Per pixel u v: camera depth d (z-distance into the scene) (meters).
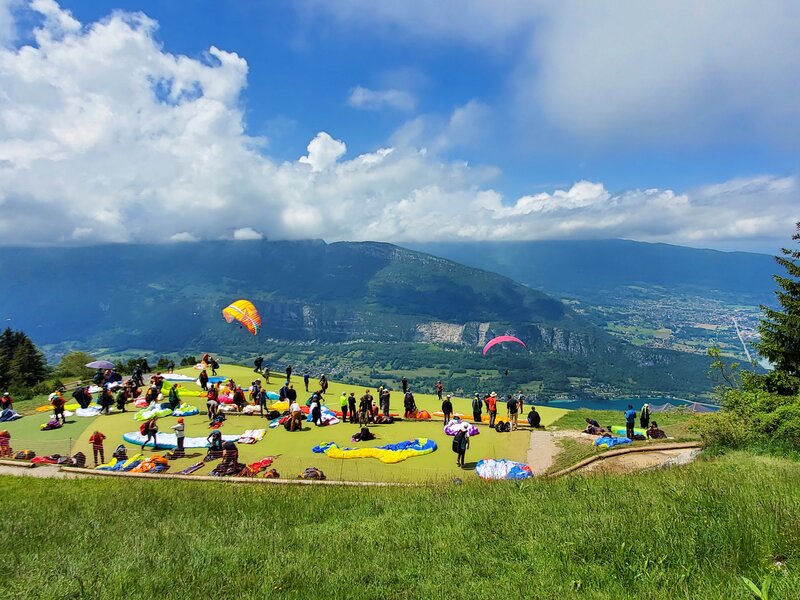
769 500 8.19
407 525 9.94
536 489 12.56
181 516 12.04
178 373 46.88
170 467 21.53
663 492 9.91
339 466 21.19
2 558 9.28
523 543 8.04
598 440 23.19
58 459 21.84
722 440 18.00
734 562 6.11
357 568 7.59
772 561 6.12
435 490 13.86
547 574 6.76
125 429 28.02
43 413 32.56
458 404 37.97
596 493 11.08
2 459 21.84
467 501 11.62
